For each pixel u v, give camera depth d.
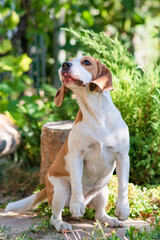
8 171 4.79
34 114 4.82
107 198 3.03
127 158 2.75
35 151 4.96
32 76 6.91
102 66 2.65
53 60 7.49
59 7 6.72
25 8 6.39
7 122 4.12
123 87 3.87
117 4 7.67
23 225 3.00
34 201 3.15
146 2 8.59
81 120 2.68
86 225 2.96
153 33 6.70
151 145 3.65
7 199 4.04
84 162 2.82
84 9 7.25
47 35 7.14
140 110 3.70
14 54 6.66
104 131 2.63
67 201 2.92
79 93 2.60
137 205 3.19
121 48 4.11
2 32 6.02
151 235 2.39
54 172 2.96
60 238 2.62
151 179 3.83
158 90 3.51
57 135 3.64
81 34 4.44
